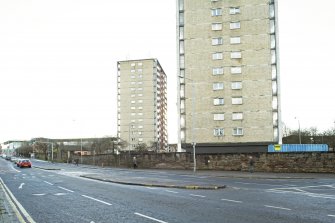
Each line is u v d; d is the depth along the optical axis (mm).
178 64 65062
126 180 28078
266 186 23703
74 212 12750
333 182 27219
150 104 146500
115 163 70062
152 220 10914
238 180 29766
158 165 54062
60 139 187000
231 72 62625
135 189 21594
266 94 61031
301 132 98812
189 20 65250
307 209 13117
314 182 27281
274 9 61969
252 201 15547
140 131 146125
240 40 62781
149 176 35438
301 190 20797
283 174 36750
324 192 19562
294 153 39906
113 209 13352
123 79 150500
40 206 14422
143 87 147750
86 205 14578
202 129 62875
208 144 62281
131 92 149000
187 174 38906
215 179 30953
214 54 63656
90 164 87750
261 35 62031
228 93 62438
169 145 169625
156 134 144875
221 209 13141
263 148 60344
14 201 16125
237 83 62281
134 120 147375
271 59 61406
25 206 14453
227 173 39281
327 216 11531
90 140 179250
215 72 63312
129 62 150500
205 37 64250
